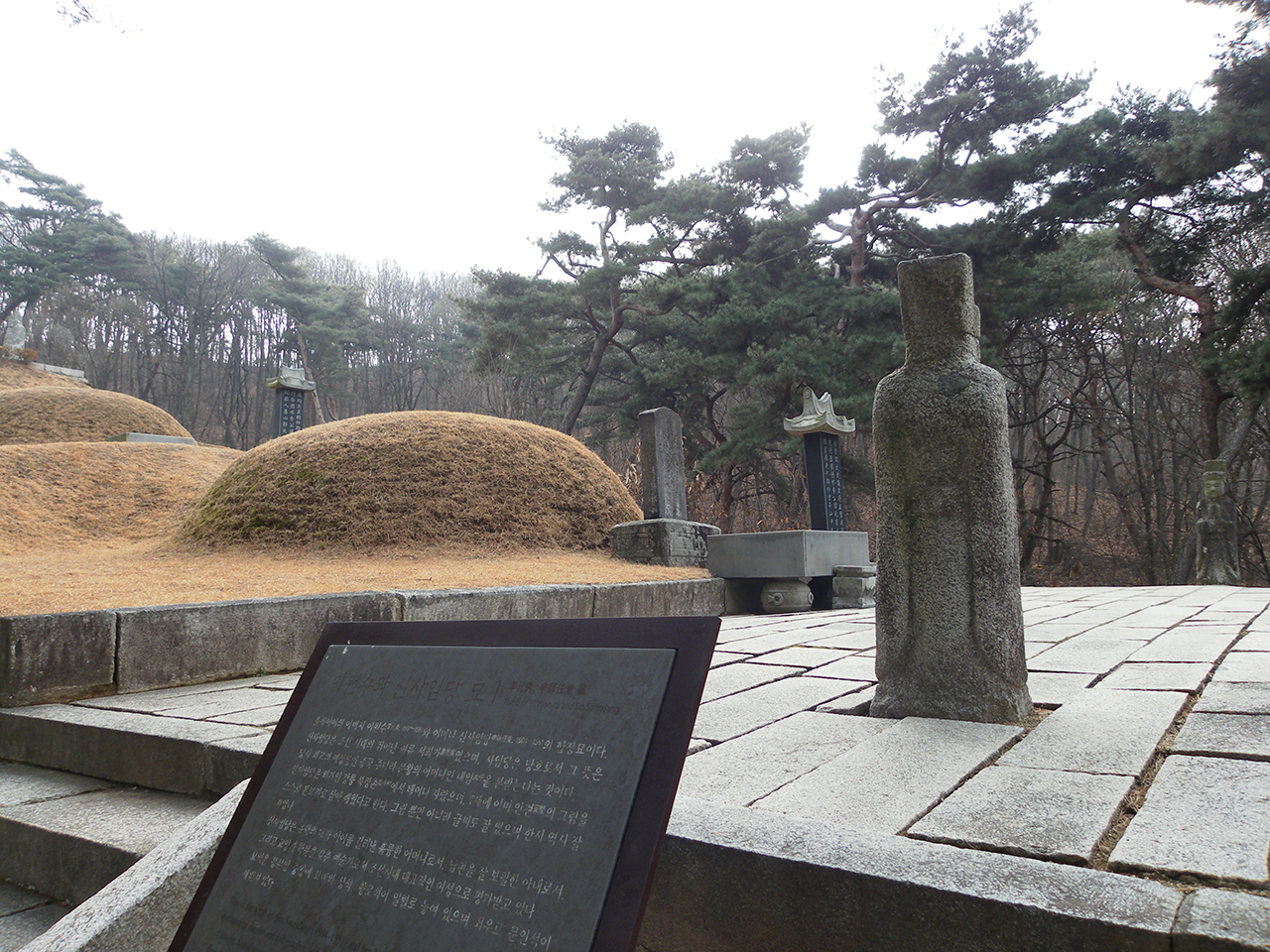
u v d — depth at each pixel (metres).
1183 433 26.30
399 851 1.47
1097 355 26.05
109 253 41.09
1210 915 1.21
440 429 11.43
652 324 25.86
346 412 46.72
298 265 42.69
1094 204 18.11
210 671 4.48
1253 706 2.78
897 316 20.52
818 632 6.11
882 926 1.42
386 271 57.34
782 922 1.53
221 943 1.54
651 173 25.03
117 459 14.20
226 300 47.03
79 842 2.41
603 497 11.84
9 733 3.55
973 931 1.33
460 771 1.53
